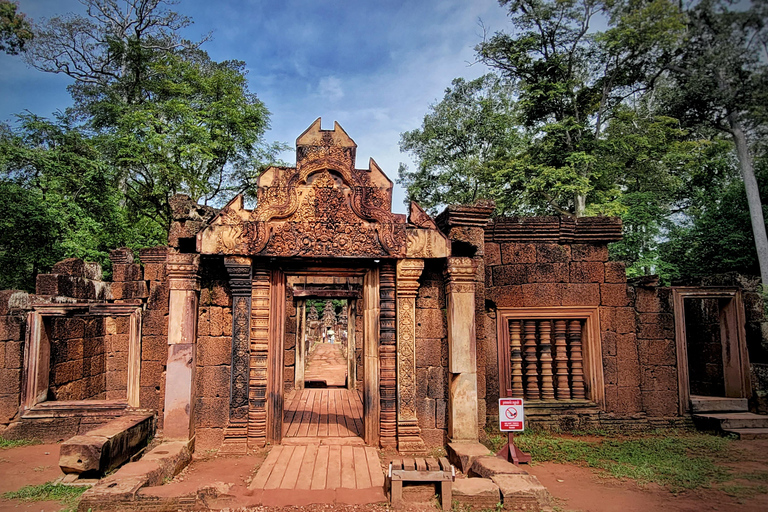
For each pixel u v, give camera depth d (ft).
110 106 65.46
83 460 21.22
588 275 30.66
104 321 41.42
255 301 24.31
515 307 30.09
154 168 60.39
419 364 24.94
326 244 24.02
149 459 20.11
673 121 40.96
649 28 31.48
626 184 60.34
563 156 58.85
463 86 77.51
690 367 36.17
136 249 60.44
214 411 23.73
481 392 25.23
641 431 29.50
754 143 28.89
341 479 19.56
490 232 30.32
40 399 32.37
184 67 70.74
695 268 45.06
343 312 106.83
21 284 49.49
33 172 50.93
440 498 17.63
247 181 72.64
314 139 24.76
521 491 17.54
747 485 20.29
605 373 30.01
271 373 24.49
